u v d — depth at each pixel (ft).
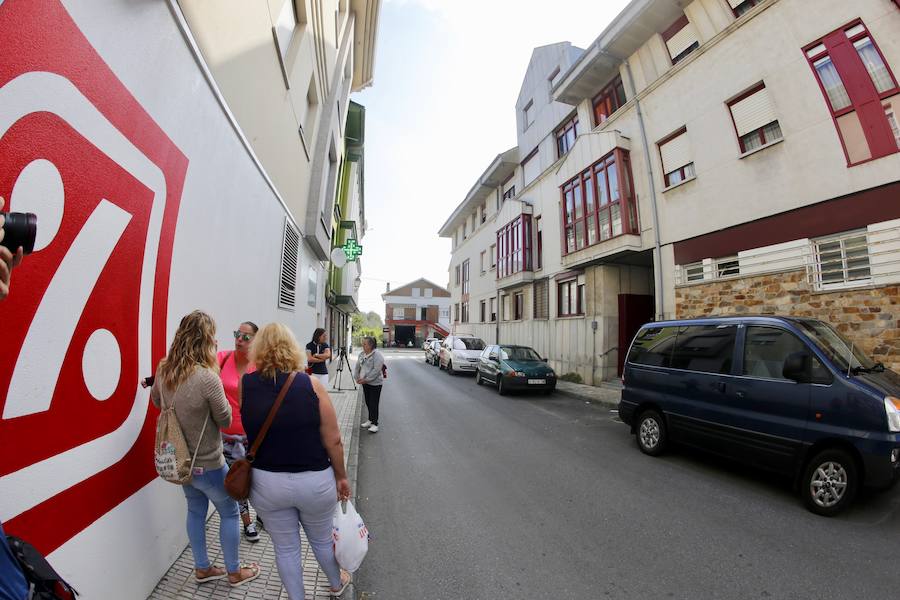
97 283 6.58
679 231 32.86
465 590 9.33
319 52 26.63
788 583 9.41
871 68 22.34
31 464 5.28
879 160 21.59
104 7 6.36
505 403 34.06
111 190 6.77
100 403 6.73
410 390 41.60
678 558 10.54
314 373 25.07
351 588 8.83
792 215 25.25
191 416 7.54
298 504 7.11
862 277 21.90
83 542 6.24
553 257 52.37
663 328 19.84
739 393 15.52
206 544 9.47
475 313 83.25
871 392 12.33
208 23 10.61
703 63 31.32
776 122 26.71
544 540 11.58
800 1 25.31
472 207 89.15
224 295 12.37
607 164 39.45
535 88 61.62
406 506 13.97
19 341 5.10
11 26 4.73
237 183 13.20
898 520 12.40
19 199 4.91
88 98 6.07
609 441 21.98
